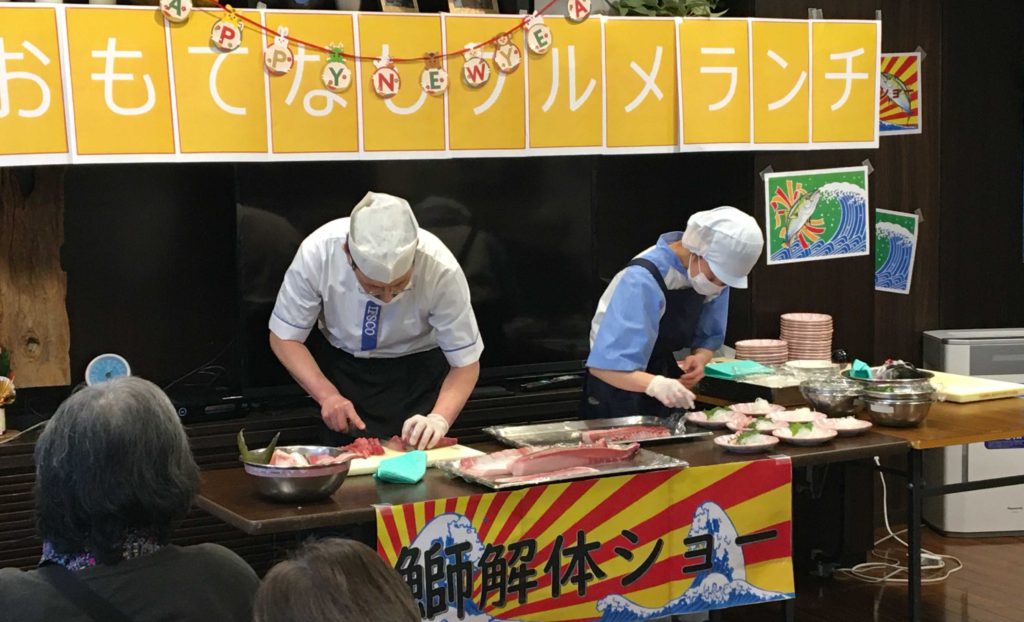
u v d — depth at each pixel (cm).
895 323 512
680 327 358
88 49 334
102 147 338
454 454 299
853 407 353
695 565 296
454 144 378
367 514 252
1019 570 457
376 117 368
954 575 453
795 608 420
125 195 402
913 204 509
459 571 263
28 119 330
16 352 375
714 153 457
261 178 393
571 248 444
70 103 333
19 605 159
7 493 356
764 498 303
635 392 357
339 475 260
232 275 418
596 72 396
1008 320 533
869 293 462
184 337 414
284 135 357
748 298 446
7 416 384
